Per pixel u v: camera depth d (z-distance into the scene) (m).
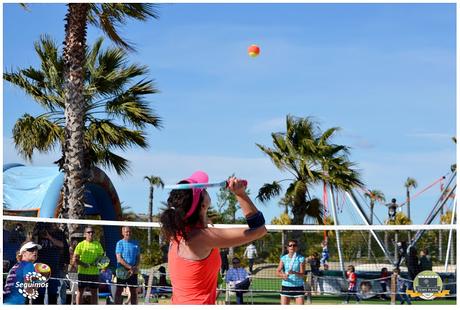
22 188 18.92
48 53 18.03
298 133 22.50
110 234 18.92
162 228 3.88
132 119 17.86
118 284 10.64
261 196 22.55
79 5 15.15
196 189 3.84
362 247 18.02
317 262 14.86
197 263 3.81
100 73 17.73
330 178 21.81
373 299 13.88
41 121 17.95
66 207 14.91
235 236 3.77
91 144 18.22
